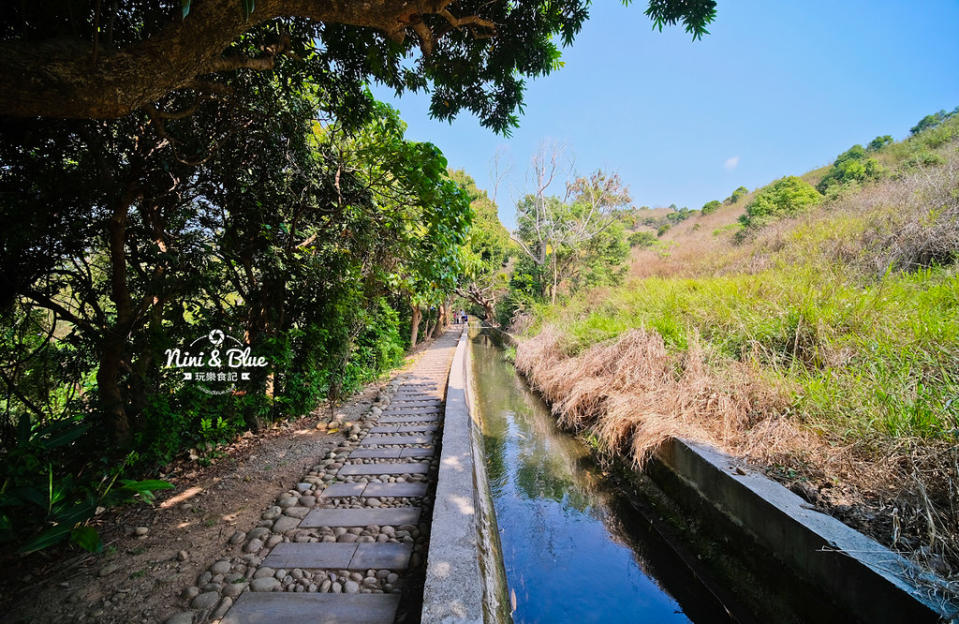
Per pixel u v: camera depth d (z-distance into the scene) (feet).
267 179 12.86
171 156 9.85
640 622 7.70
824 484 7.62
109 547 7.16
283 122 11.43
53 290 9.25
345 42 9.83
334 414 16.47
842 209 25.76
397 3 6.47
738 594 7.64
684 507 10.09
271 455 11.82
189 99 9.33
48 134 7.61
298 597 5.98
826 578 6.06
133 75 4.64
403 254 15.60
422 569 6.70
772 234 28.27
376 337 24.90
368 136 14.03
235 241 12.80
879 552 5.67
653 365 14.56
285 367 14.42
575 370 18.53
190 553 7.06
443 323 71.36
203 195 11.72
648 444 11.43
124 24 7.39
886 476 6.94
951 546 5.43
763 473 8.43
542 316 39.65
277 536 7.53
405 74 10.84
